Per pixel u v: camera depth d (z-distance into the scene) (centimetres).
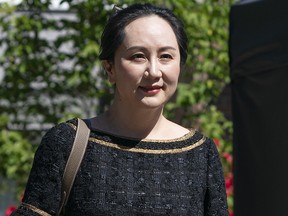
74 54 912
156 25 326
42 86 947
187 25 884
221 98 1044
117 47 327
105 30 334
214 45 916
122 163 325
